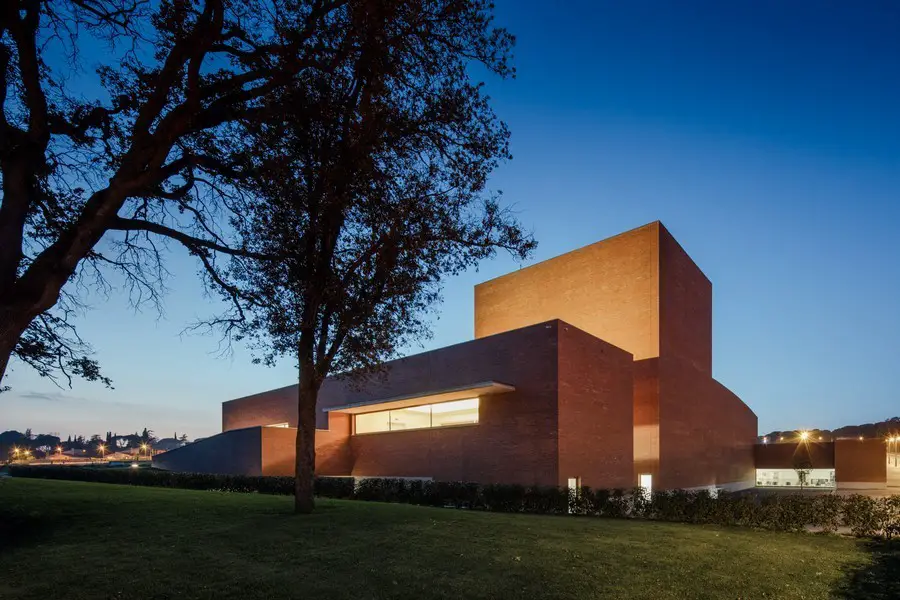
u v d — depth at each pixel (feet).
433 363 91.20
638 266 98.89
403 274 42.80
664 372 94.07
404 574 25.68
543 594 23.03
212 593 22.88
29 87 24.56
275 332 43.62
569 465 68.64
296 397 126.62
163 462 131.34
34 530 37.29
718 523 45.32
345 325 42.55
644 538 35.94
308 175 37.27
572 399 71.10
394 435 96.78
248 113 31.35
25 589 23.53
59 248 23.90
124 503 48.70
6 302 22.04
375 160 38.19
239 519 40.60
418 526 37.99
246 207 37.78
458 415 84.17
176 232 32.42
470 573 26.04
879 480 136.15
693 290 112.37
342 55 32.83
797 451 146.10
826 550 33.35
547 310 115.24
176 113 27.04
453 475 82.38
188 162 31.99
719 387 123.13
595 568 27.27
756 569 27.99
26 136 24.32
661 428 90.94
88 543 33.01
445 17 35.99
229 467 106.22
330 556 29.04
